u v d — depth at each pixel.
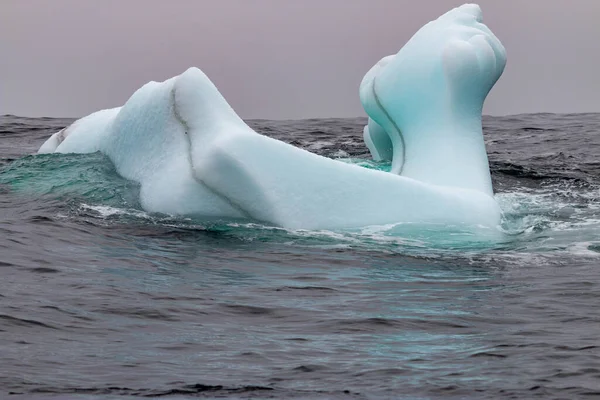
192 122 43.31
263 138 41.16
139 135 45.94
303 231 39.72
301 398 20.69
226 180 40.44
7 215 39.88
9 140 75.62
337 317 27.34
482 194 43.69
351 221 40.69
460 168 45.88
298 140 76.00
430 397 20.84
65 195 43.62
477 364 23.03
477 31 48.91
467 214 41.66
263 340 24.89
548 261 35.81
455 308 28.59
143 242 36.59
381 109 50.41
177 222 40.09
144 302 28.19
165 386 21.16
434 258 36.19
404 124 49.06
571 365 22.88
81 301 27.83
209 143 41.81
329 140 76.25
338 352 23.95
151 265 33.06
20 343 23.66
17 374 21.38
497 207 43.62
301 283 31.58
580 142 75.50
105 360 22.70
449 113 47.38
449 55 47.25
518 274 33.56
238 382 21.55
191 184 40.97
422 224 40.91
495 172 57.97
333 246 37.50
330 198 40.84
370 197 41.19
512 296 30.14
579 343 24.73
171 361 22.89
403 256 36.31
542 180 56.31
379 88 50.12
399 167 48.56
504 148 72.38
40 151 54.97
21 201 42.88
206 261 34.19
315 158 41.38
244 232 39.00
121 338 24.59
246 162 40.31
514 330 26.16
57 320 25.78
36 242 35.09
